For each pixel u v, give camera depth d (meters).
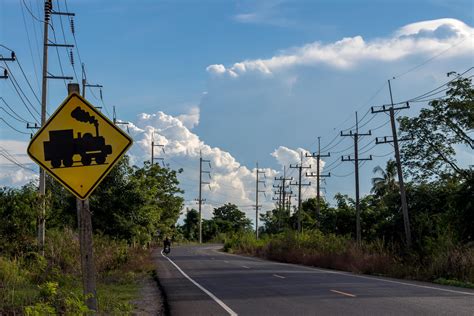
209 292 17.64
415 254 26.23
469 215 31.14
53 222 23.52
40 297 10.03
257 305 14.11
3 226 17.48
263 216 95.50
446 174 41.00
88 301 8.06
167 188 59.94
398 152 33.22
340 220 56.97
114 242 24.17
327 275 25.14
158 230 59.19
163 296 16.70
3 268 14.39
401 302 14.11
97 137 7.87
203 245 99.75
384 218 49.19
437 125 40.88
